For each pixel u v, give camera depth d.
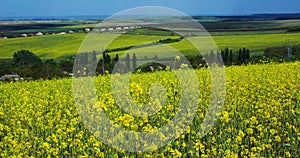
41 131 9.86
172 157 7.92
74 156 8.16
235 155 7.47
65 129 9.39
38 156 8.29
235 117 10.84
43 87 18.20
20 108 12.36
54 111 12.33
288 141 9.20
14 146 8.10
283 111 11.22
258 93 13.62
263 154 8.48
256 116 11.05
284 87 14.23
